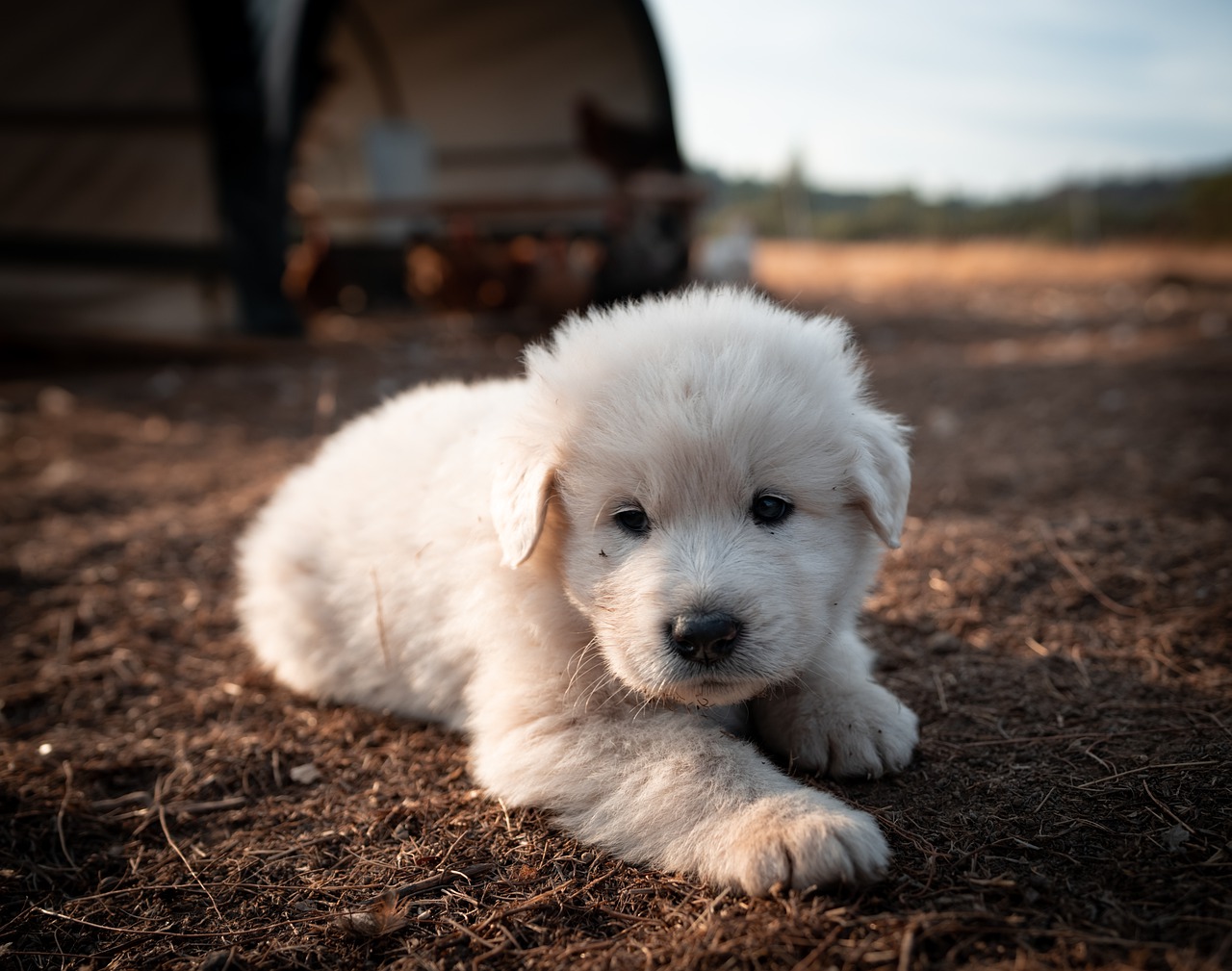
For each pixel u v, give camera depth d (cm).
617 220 229
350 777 53
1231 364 145
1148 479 91
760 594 43
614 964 39
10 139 179
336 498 60
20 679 65
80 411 144
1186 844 43
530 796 47
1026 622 63
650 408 45
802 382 47
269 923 44
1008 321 231
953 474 98
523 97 279
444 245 233
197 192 178
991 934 39
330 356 176
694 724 46
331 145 248
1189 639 59
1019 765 49
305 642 60
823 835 41
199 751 56
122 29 168
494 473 48
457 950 41
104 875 48
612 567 45
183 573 81
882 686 54
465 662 53
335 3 173
